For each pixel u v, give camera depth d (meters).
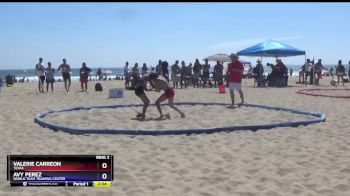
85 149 7.27
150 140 8.03
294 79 37.12
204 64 24.30
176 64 23.84
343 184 5.37
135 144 7.70
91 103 14.91
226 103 13.66
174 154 6.96
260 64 25.38
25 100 16.03
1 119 10.69
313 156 6.79
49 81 20.83
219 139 8.12
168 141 7.95
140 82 10.52
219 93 19.30
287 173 5.90
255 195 5.03
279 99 16.25
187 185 5.37
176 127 9.45
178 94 18.80
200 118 10.74
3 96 17.98
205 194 5.04
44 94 19.20
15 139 8.11
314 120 9.94
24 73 114.00
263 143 7.81
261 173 5.89
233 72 13.02
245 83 29.11
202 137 8.30
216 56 27.95
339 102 15.05
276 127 9.38
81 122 10.11
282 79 24.95
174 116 11.14
